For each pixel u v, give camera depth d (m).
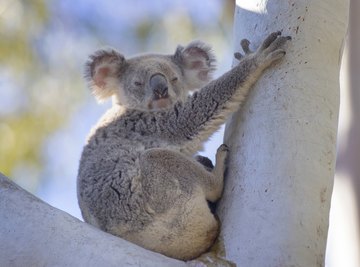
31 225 9.48
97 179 11.18
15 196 9.74
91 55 13.83
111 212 10.86
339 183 16.94
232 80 10.76
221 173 10.37
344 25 10.35
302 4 10.23
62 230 9.45
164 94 12.79
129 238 10.69
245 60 10.48
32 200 9.75
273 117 9.86
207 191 10.39
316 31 10.14
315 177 9.55
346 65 17.59
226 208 10.03
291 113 9.80
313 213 9.38
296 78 9.96
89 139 12.23
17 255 9.30
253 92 10.34
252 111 10.16
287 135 9.70
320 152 9.69
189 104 12.05
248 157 9.92
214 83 11.71
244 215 9.59
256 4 10.74
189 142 12.02
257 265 9.22
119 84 13.48
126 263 9.20
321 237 9.40
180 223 10.36
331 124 9.90
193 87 13.88
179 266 9.38
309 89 9.91
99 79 13.74
